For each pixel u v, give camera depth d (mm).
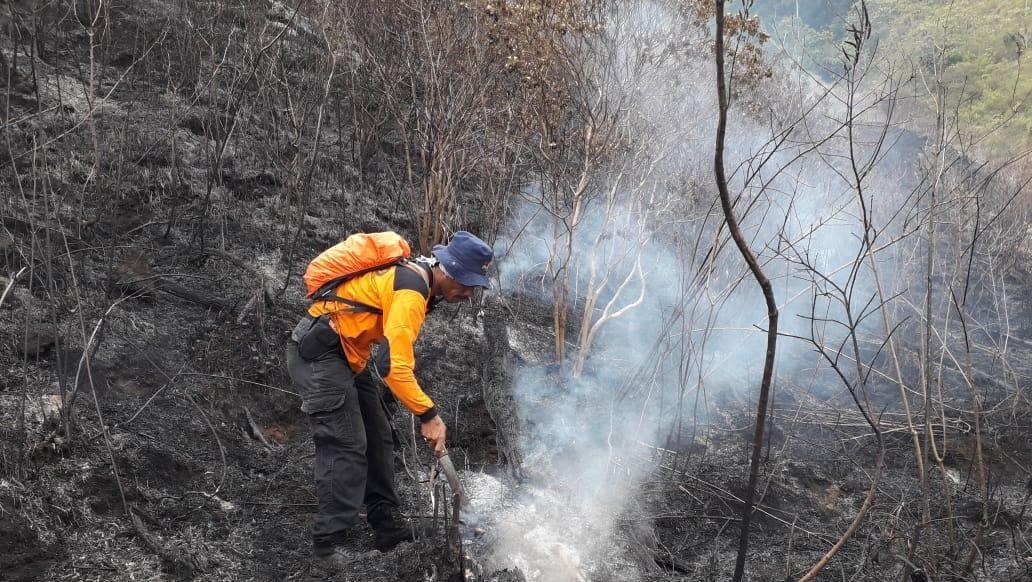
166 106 4855
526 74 4094
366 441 2758
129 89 4828
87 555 2492
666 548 3260
